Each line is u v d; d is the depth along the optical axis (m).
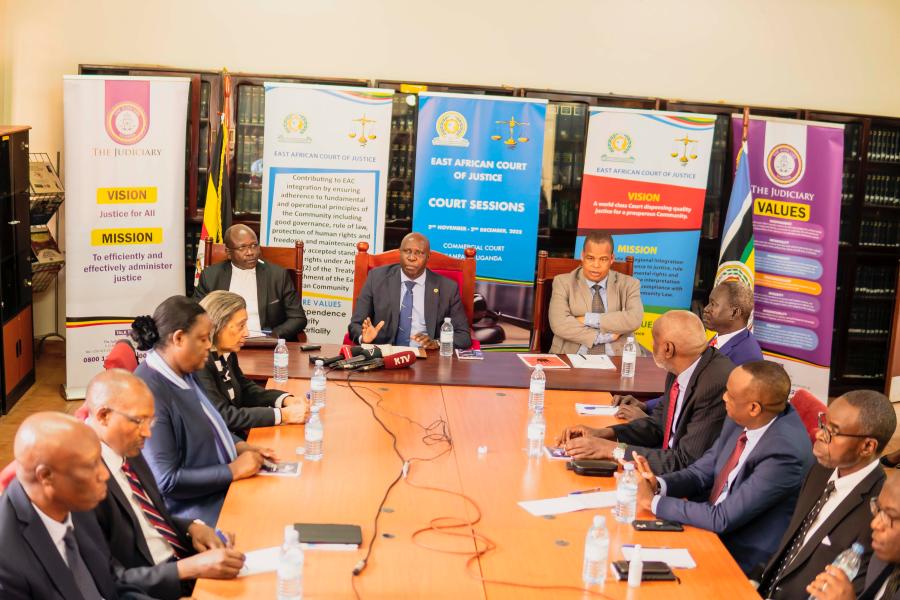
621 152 6.78
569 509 3.26
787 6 7.46
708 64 7.50
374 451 3.72
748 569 3.32
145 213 6.40
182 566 2.74
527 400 4.50
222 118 6.51
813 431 3.98
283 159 6.70
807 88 7.58
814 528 3.07
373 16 7.25
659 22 7.41
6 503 2.47
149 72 6.84
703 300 7.41
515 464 3.66
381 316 5.65
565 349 5.89
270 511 3.12
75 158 6.22
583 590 2.72
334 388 4.51
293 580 2.52
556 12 7.34
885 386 7.61
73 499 2.49
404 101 7.07
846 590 2.57
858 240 7.43
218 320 3.90
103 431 2.88
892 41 7.55
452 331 5.32
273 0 7.18
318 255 6.83
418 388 4.59
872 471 2.99
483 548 2.93
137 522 2.93
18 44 7.05
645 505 3.32
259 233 7.04
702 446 3.85
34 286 7.12
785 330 6.96
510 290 6.93
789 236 6.85
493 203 6.82
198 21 7.16
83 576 2.60
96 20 7.09
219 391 3.96
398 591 2.64
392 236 7.24
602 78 7.46
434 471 3.54
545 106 6.71
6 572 2.42
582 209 6.86
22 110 7.13
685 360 3.97
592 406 4.45
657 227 6.88
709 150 6.79
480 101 6.69
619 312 5.83
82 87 6.17
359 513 3.14
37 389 6.66
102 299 6.40
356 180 6.73
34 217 6.90
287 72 7.28
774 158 6.79
